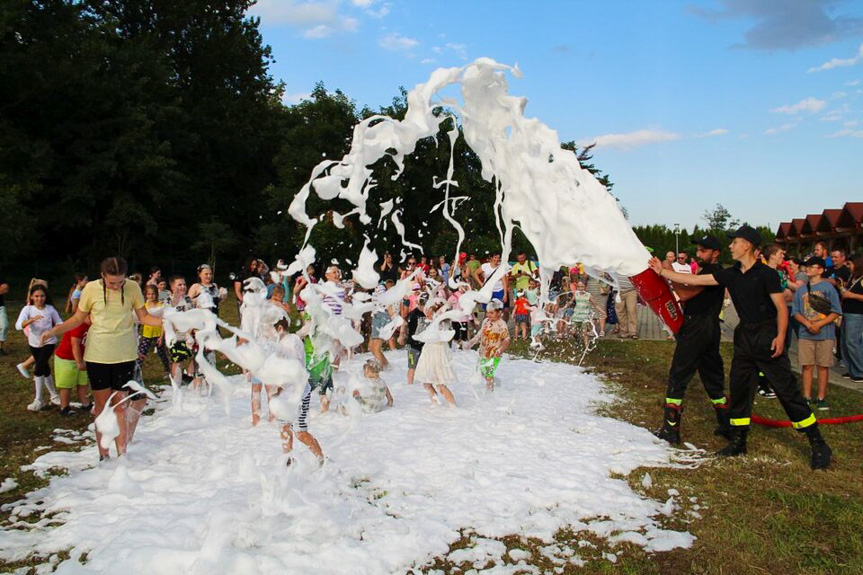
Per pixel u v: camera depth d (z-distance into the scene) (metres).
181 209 36.88
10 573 3.59
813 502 4.55
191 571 3.44
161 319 5.71
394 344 11.90
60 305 22.62
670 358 11.45
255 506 4.19
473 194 19.75
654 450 5.85
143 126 31.00
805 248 35.22
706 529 4.17
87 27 31.05
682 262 12.45
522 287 13.75
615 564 3.74
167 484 4.89
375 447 5.76
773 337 5.47
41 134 30.14
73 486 4.95
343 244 18.34
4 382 8.90
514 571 3.63
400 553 3.75
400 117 26.33
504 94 5.32
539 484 4.84
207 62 39.22
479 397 8.02
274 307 5.87
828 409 7.46
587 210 5.71
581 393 8.47
